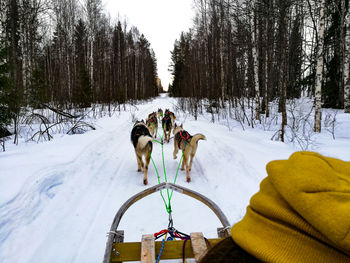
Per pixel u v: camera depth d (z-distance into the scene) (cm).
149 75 4762
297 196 51
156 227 294
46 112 1215
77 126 863
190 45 2252
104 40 2242
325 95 1534
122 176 471
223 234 189
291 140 721
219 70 1770
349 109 1170
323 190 50
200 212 328
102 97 1733
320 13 837
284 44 722
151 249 150
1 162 452
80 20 2214
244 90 1353
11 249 233
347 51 1123
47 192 352
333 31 1434
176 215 321
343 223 40
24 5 1397
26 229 265
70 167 453
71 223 291
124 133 917
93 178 438
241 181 404
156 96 6169
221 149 605
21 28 1391
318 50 851
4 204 297
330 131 825
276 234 55
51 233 268
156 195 382
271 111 1459
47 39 1786
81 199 355
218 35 1634
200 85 1673
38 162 459
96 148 620
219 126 1031
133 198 225
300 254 48
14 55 1085
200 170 504
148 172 500
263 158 517
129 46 3516
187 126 1052
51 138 719
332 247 46
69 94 1421
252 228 61
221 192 383
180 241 165
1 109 714
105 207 339
